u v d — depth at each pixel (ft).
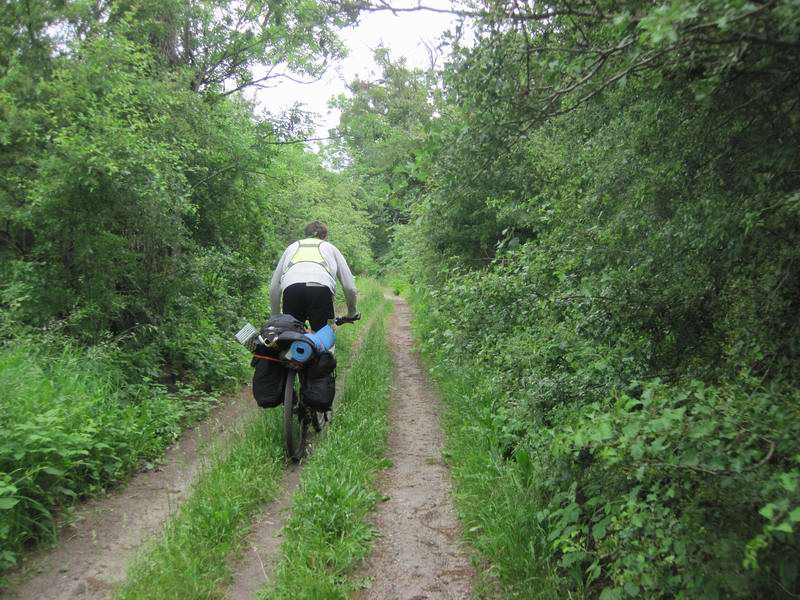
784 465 7.04
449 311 18.65
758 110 8.41
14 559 10.09
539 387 12.13
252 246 35.45
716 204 9.18
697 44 7.47
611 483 9.23
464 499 12.85
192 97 29.73
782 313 9.11
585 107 11.32
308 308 17.38
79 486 13.34
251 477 13.65
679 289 10.12
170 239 21.97
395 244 48.08
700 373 10.51
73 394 15.28
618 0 8.54
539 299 14.82
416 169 10.72
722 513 7.42
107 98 21.74
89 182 17.89
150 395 19.08
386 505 13.50
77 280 19.63
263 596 9.46
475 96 9.43
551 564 9.95
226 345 27.02
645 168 10.74
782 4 6.12
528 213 16.40
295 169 52.54
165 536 10.70
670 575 7.66
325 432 17.97
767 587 7.17
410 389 26.21
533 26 9.39
